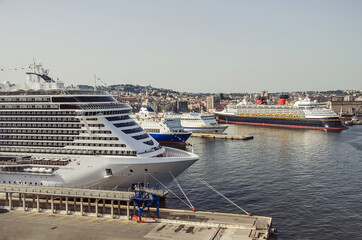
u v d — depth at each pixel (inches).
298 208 2736.2
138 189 2377.0
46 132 2645.2
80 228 2218.3
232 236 2080.5
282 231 2321.6
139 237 2087.8
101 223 2301.9
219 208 2741.1
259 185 3363.7
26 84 2918.3
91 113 2593.5
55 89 2731.3
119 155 2566.4
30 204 2640.3
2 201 2699.3
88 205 2471.7
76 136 2596.0
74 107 2623.0
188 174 3811.5
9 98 2758.4
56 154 2600.9
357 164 4281.5
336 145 5920.3
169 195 3063.5
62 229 2202.3
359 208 2731.3
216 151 5457.7
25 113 2691.9
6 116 2704.2
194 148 5910.4
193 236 2097.7
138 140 2682.1
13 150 2679.6
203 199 2955.2
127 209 2359.7
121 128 2647.6
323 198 2970.0
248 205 2807.6
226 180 3548.2
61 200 2503.7
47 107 2672.2
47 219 2367.1
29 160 2605.8
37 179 2620.6
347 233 2297.0
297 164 4296.3
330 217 2559.1
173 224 2282.2
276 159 4643.2
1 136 2711.6
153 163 2539.4
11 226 2246.6
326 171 3917.3
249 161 4520.2
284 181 3501.5
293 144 6107.3
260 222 2274.9
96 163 2517.2
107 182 2591.0
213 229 2194.9
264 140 6806.1
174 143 6333.7
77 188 2536.9
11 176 2662.4
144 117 6712.6
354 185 3351.4
